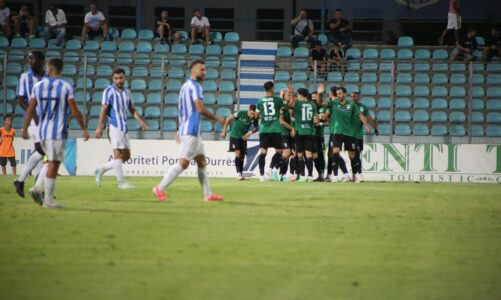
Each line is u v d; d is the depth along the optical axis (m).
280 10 102.38
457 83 80.19
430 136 75.06
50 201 32.28
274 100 58.22
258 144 69.19
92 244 22.89
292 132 58.66
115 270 19.06
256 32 102.56
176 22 101.75
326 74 81.75
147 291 16.75
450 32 92.62
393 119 76.62
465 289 17.45
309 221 28.84
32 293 16.55
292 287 17.25
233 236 24.66
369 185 53.81
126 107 44.91
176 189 44.72
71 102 31.50
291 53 88.56
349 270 19.34
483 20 85.31
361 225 27.95
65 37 85.50
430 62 83.75
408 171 68.88
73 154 68.94
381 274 18.94
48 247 22.34
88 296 16.28
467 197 42.06
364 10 87.75
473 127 77.25
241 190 44.59
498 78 81.06
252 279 18.09
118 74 44.34
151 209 32.28
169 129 76.56
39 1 98.25
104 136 71.75
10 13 89.62
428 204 36.91
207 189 36.41
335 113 58.66
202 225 27.22
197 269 19.23
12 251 21.67
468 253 22.22
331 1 88.31
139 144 68.94
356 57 86.31
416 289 17.34
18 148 68.62
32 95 31.53
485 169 68.81
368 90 80.06
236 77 82.44
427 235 25.72
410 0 86.88
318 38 90.50
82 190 43.28
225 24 103.88
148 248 22.25
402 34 95.31
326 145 70.06
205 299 16.02
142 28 100.38
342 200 38.25
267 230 26.14
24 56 80.50
